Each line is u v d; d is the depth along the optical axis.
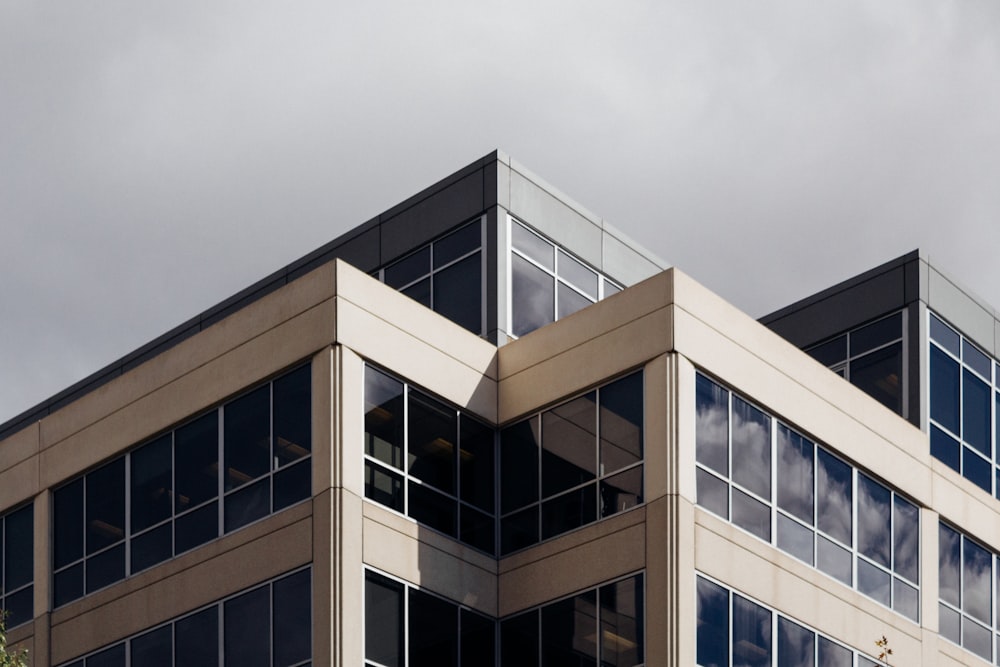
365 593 36.50
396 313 39.06
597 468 38.47
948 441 46.06
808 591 39.41
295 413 38.00
